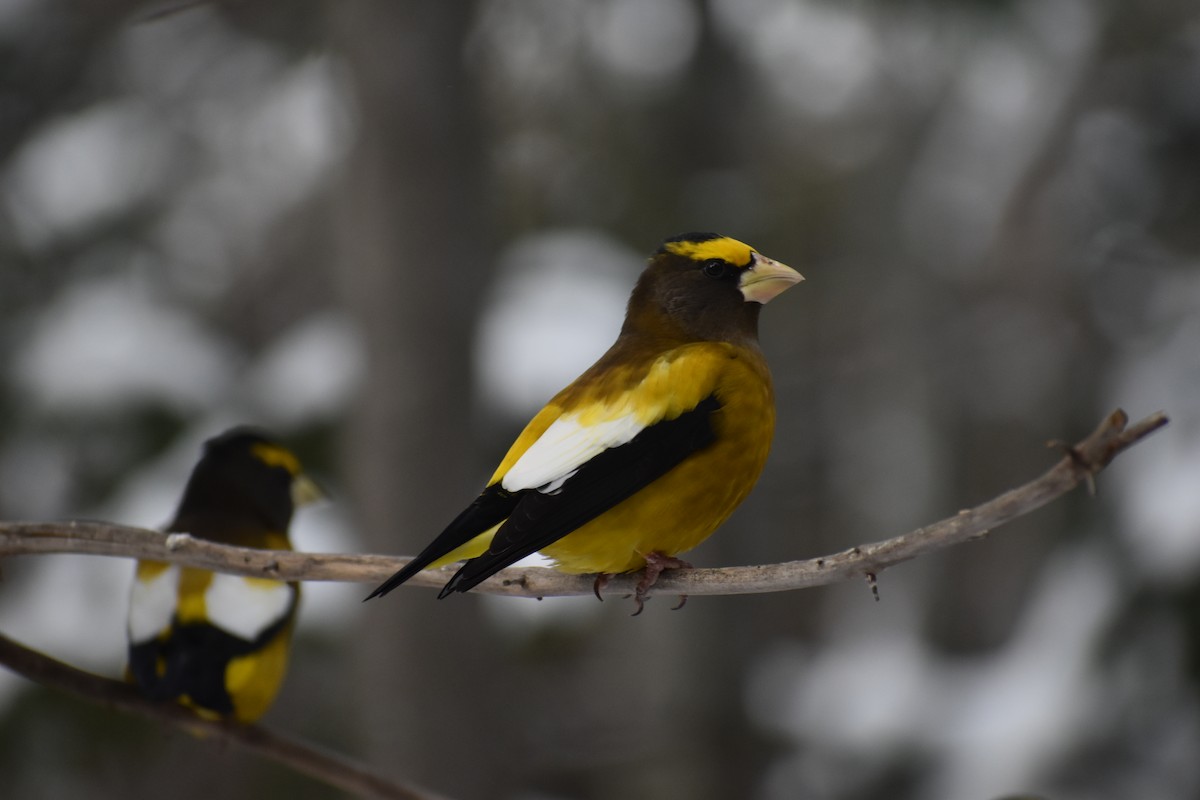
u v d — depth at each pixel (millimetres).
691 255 6883
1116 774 11055
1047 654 12047
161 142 16016
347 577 5691
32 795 12391
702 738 14922
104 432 13180
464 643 12781
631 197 16094
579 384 6348
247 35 15977
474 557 5996
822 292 19391
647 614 15188
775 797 14875
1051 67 14953
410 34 12391
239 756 13469
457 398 12648
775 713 15555
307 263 17078
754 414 6254
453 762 12688
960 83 16719
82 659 12531
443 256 12539
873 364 18750
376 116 12406
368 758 12875
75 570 12852
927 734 13336
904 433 19312
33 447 13172
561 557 6082
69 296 14172
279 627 8156
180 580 8055
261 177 17188
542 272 14523
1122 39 14719
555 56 15977
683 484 6039
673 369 6238
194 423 13422
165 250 15953
